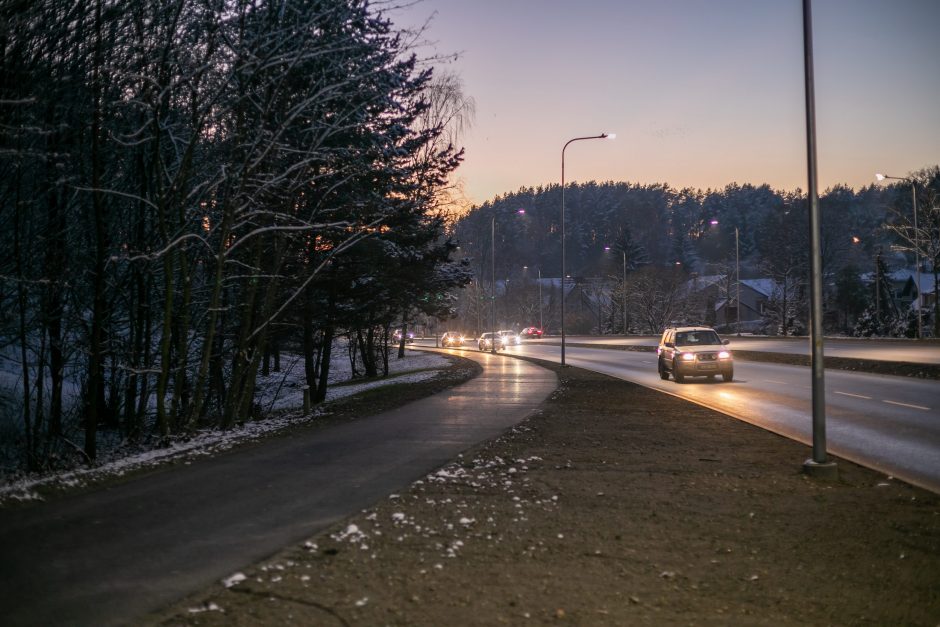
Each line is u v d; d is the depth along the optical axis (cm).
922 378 2647
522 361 4975
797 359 3794
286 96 1416
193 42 1265
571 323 11069
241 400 1845
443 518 748
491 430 1491
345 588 535
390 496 852
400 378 3988
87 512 787
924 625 493
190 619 475
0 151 1018
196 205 1463
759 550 653
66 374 1789
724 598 534
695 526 730
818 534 705
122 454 1505
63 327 1566
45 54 1209
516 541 666
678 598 531
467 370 3994
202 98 1312
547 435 1396
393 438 1388
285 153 1534
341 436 1430
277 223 1628
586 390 2508
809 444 1279
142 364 1580
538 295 12100
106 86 1227
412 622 474
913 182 5025
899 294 8775
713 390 2461
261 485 934
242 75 1318
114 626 467
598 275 12212
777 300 8400
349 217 1828
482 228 11619
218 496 867
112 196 1444
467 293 11850
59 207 1380
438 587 540
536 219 19288
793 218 9450
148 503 831
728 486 926
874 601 534
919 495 873
